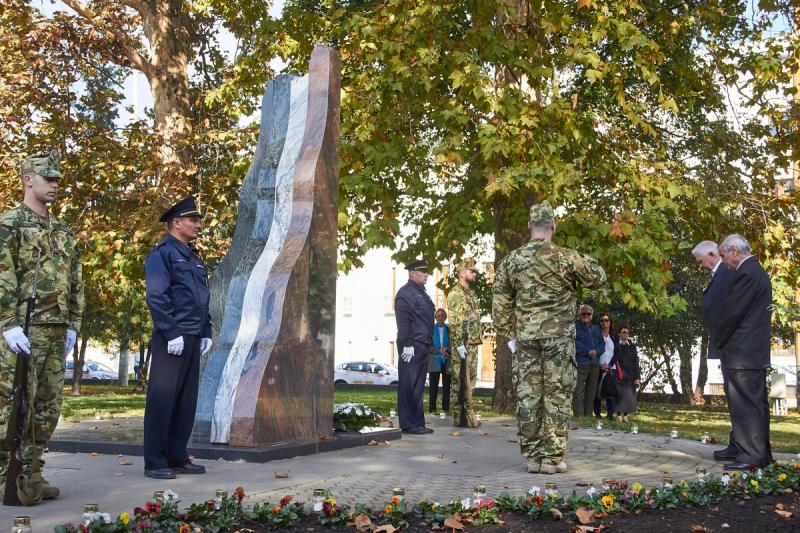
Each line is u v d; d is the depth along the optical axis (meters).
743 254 8.27
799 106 17.62
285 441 9.22
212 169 21.66
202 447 8.70
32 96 20.09
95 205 20.30
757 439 8.16
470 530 5.21
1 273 6.05
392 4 15.32
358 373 49.34
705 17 17.39
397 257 19.14
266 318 9.36
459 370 12.97
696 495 6.05
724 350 8.36
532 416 7.80
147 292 7.47
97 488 6.74
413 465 8.34
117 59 22.09
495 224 17.42
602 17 15.62
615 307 29.55
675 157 19.62
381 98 16.14
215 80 24.52
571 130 15.18
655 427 15.88
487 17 15.51
